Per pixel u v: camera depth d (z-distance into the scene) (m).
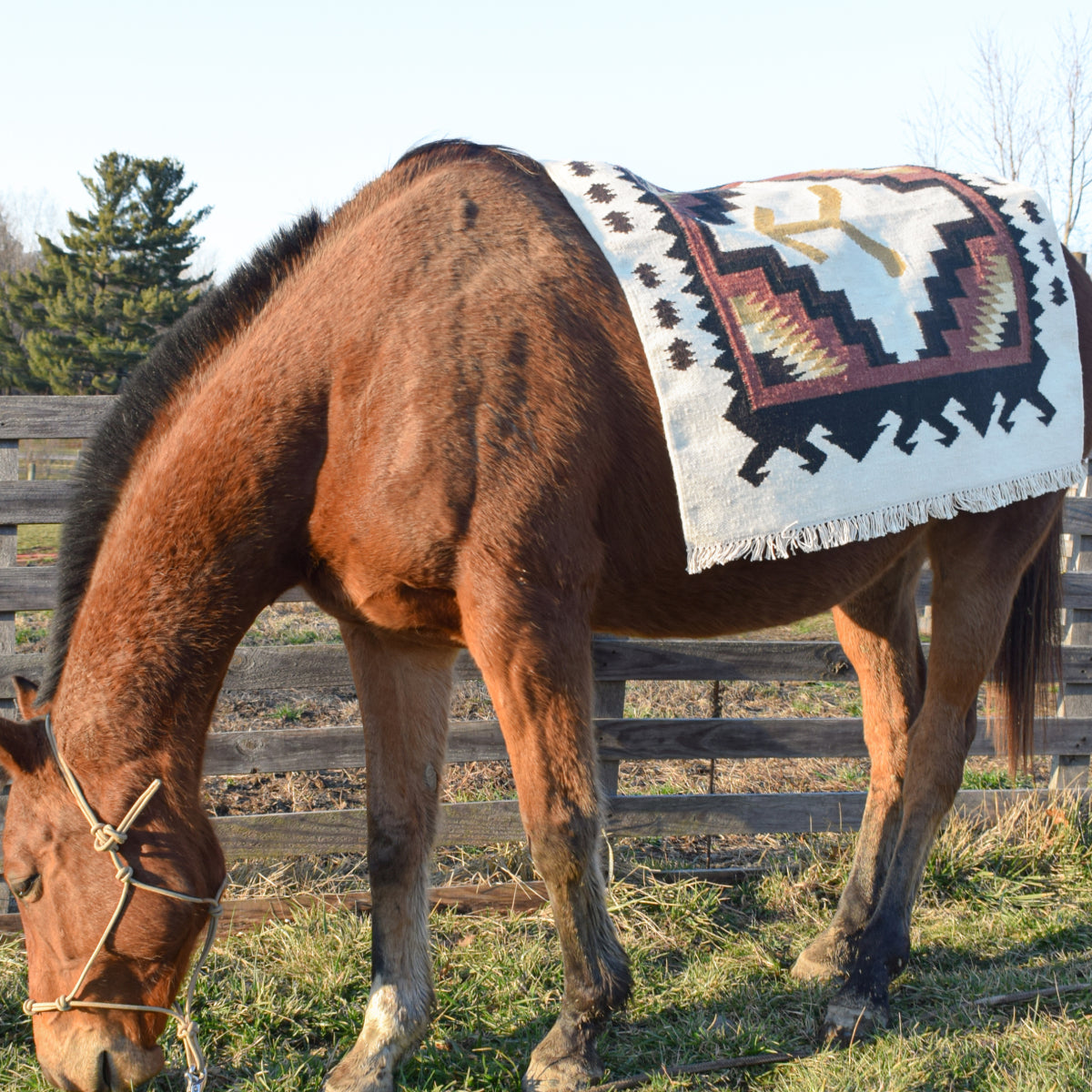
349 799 4.05
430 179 2.33
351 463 2.13
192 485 2.14
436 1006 2.67
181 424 2.20
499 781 4.23
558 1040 2.34
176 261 31.41
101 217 30.73
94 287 30.56
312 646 3.31
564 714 2.15
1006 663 2.99
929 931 3.07
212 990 2.76
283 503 2.17
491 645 2.11
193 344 2.30
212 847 2.17
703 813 3.52
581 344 2.19
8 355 30.84
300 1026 2.63
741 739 3.54
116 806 2.04
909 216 2.60
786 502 2.24
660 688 5.73
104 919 2.02
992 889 3.32
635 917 3.17
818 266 2.39
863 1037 2.51
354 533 2.15
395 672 2.52
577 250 2.27
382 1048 2.40
